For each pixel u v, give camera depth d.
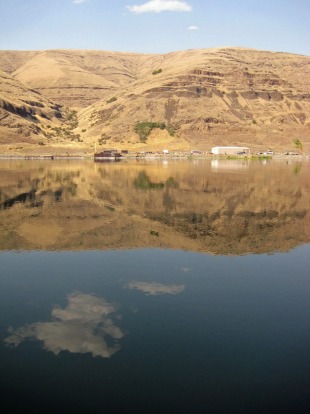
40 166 114.88
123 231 34.59
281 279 23.27
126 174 90.88
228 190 63.53
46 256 27.38
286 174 93.69
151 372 13.91
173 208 46.62
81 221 38.34
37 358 14.77
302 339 16.20
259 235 33.78
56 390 13.03
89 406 12.34
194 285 22.14
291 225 37.97
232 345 15.67
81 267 25.11
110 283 22.38
